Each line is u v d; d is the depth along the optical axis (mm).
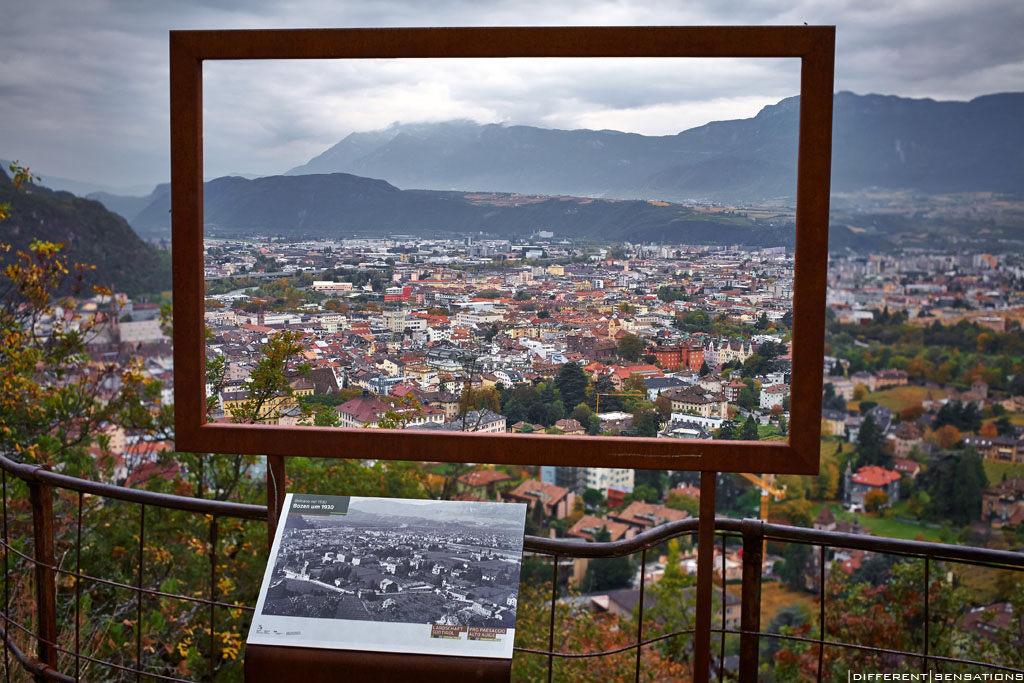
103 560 6938
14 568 4742
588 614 9250
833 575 11359
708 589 2551
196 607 7621
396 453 2564
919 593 10125
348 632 2439
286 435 2598
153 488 8680
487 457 2525
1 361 8016
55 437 7977
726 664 8742
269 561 2590
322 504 2693
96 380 8836
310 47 2477
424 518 2658
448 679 2371
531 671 8625
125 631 5969
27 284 8391
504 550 2580
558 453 2500
